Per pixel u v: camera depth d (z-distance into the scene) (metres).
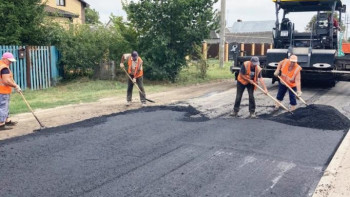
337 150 5.91
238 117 8.23
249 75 8.07
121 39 14.83
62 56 14.00
